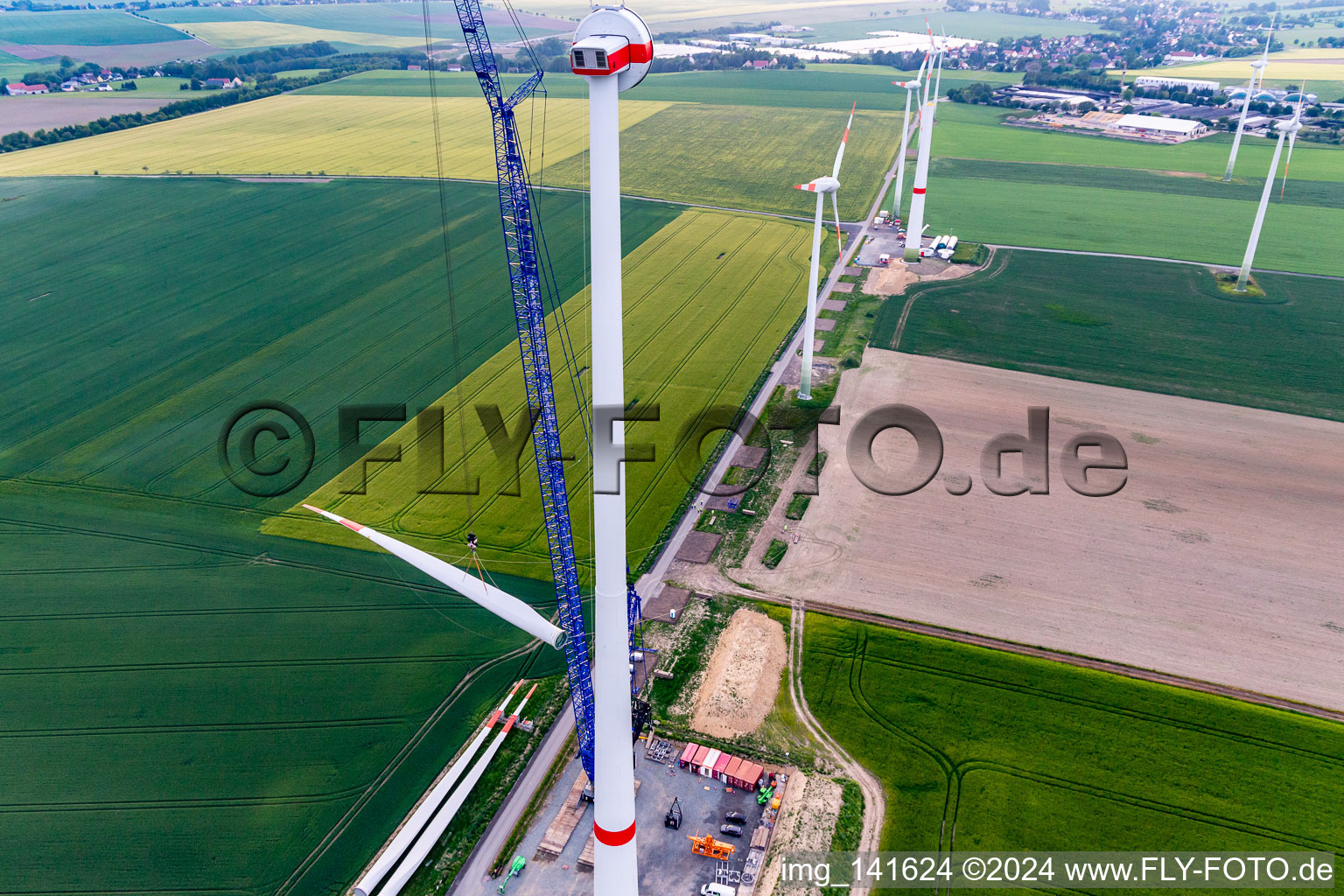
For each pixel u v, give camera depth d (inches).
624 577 1685.5
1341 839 2192.4
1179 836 2202.3
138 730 2588.6
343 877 2176.4
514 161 2260.1
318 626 2967.5
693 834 2234.3
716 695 2659.9
